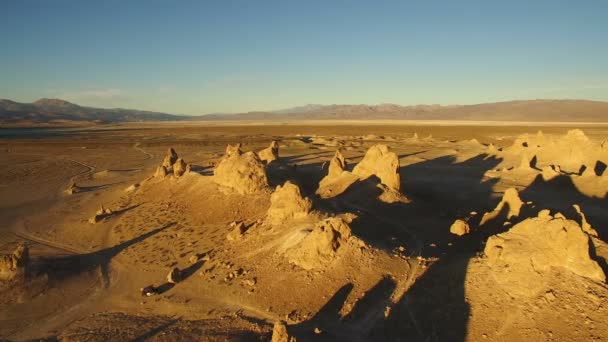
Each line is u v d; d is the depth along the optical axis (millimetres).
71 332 20500
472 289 19953
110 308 22984
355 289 20922
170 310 21828
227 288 23047
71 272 27516
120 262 29688
